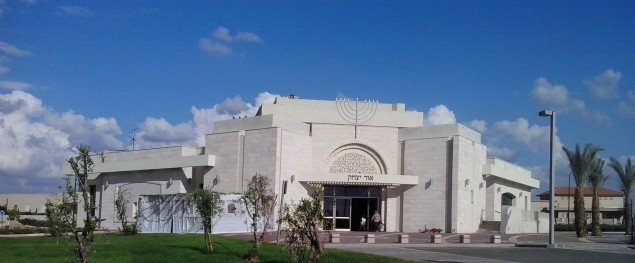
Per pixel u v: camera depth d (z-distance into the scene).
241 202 37.03
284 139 44.78
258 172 44.84
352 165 47.72
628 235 50.75
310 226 18.86
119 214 40.88
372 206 47.06
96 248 25.11
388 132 48.12
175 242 27.98
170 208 40.25
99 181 55.50
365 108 48.19
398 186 46.94
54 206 16.64
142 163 51.22
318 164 47.25
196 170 49.03
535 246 32.66
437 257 25.48
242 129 46.44
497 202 52.91
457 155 45.22
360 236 37.72
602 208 90.94
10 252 23.84
